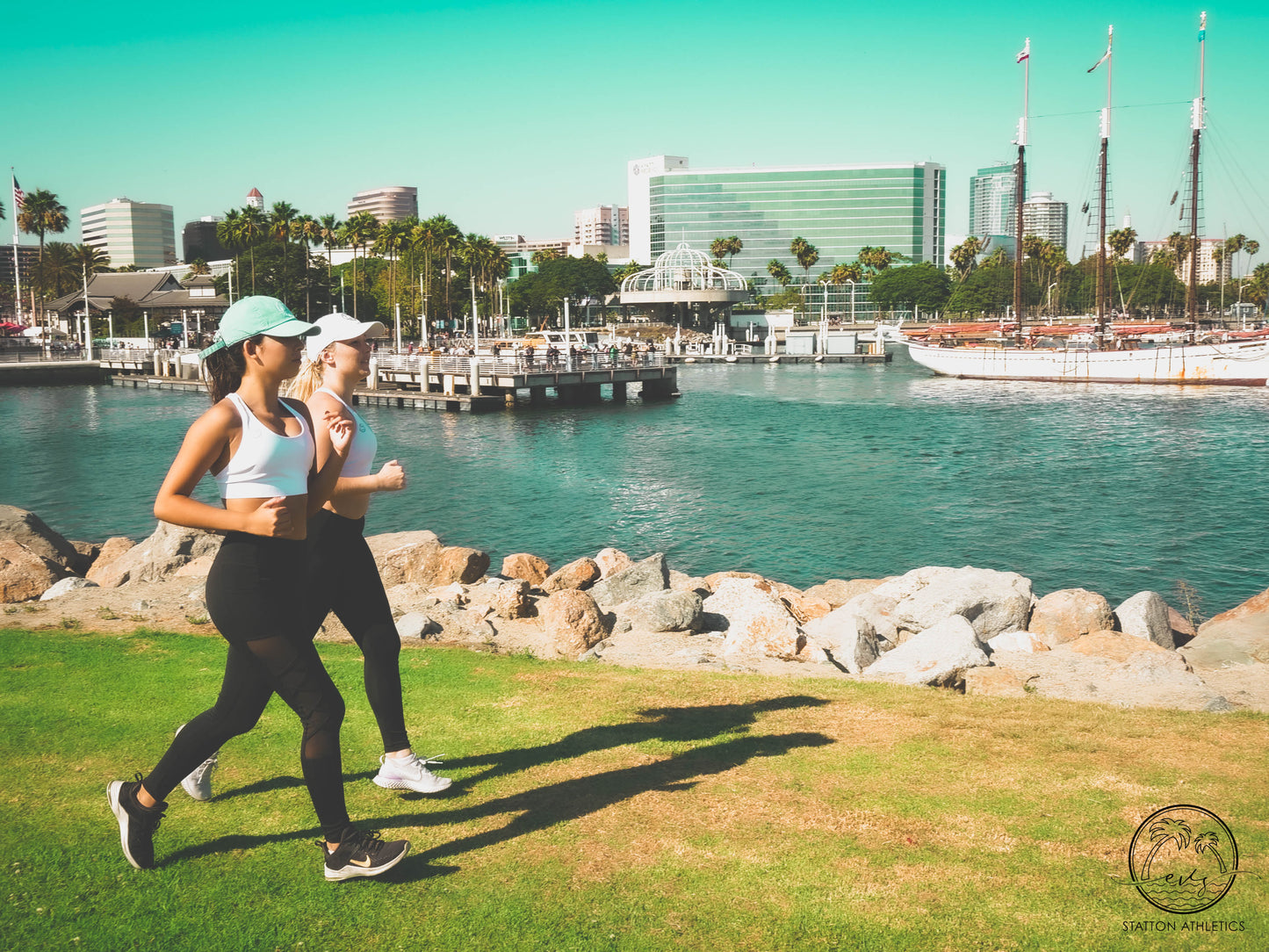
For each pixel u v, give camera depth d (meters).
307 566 3.99
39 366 74.19
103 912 3.27
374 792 4.34
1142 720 5.55
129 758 4.64
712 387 70.44
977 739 5.14
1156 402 55.47
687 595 9.22
